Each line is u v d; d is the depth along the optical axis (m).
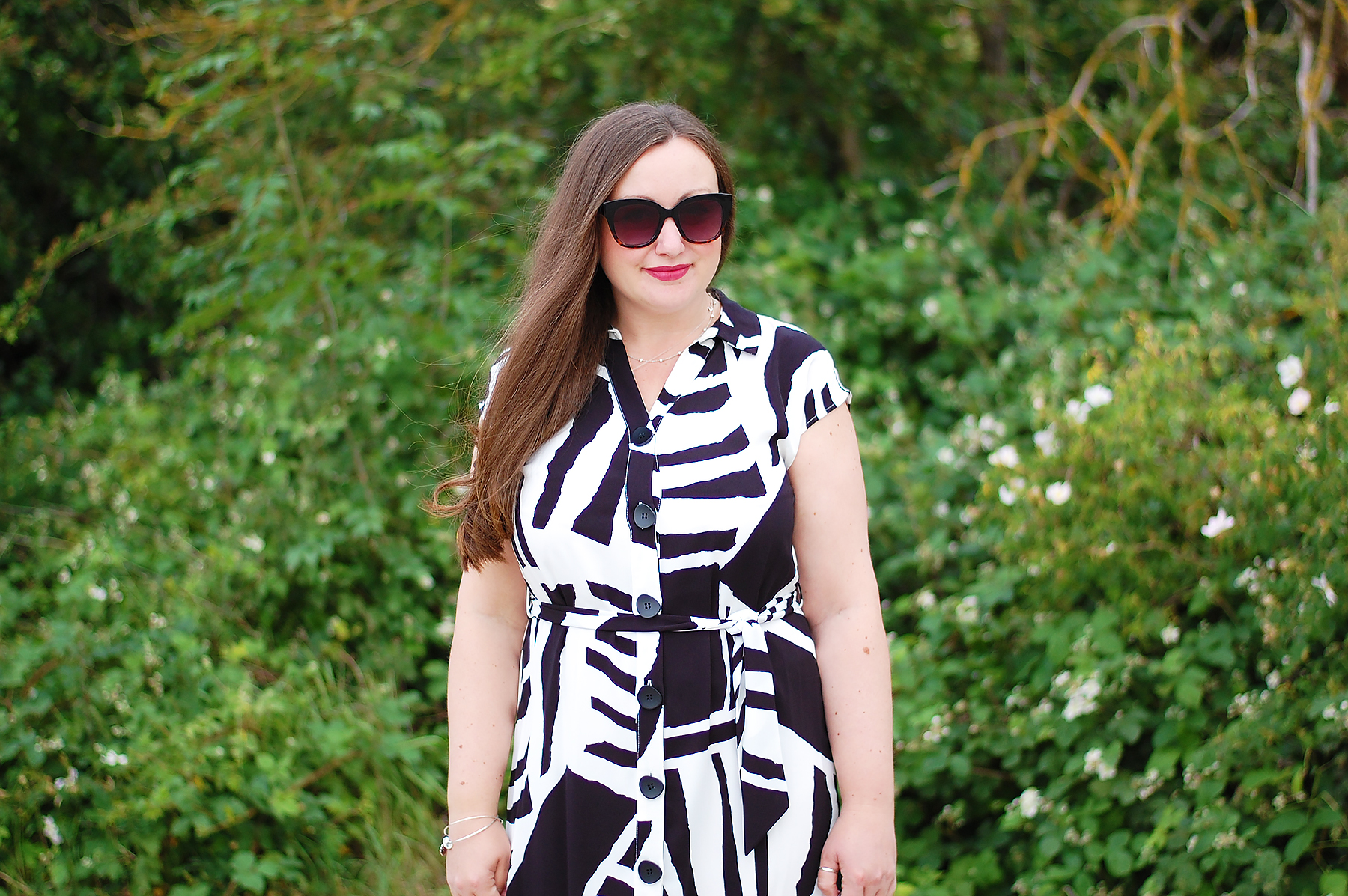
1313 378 2.97
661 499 1.46
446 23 5.15
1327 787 2.31
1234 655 2.60
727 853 1.46
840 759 1.50
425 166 4.57
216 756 2.84
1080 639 2.76
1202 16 6.88
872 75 5.96
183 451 4.19
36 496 4.29
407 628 3.58
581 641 1.50
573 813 1.47
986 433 3.81
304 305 4.00
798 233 5.14
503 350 1.66
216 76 4.91
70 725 2.89
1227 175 5.34
